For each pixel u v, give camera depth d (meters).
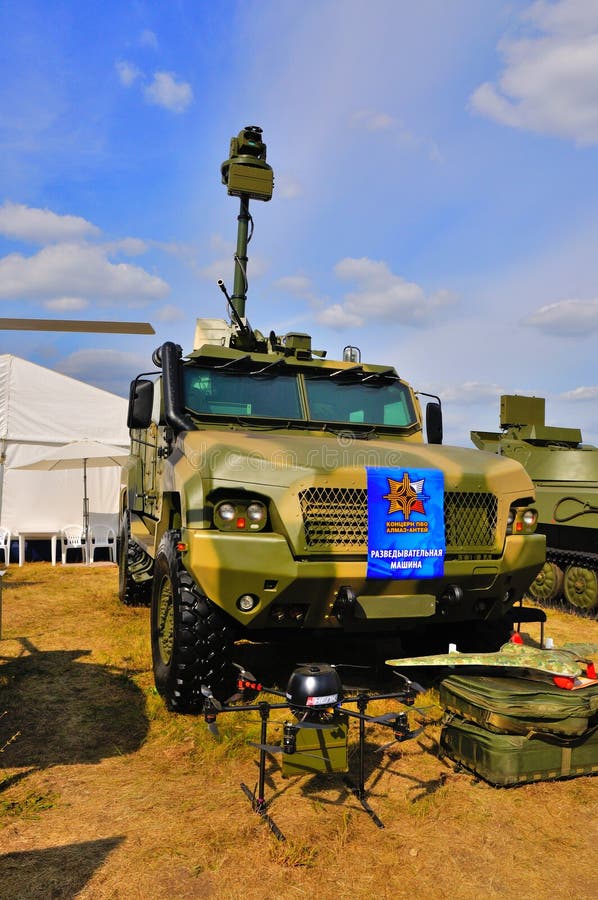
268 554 4.27
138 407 5.64
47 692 5.45
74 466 14.48
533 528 5.05
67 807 3.54
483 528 4.80
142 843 3.18
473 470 4.84
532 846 3.27
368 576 4.39
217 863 3.02
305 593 4.36
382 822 3.43
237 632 4.78
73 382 15.74
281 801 3.63
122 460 13.41
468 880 2.97
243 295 8.46
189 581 4.71
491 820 3.49
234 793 3.72
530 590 11.05
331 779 3.92
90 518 15.83
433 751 4.38
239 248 8.51
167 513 5.38
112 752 4.29
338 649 6.64
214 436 4.96
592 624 9.22
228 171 8.50
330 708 3.51
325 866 3.04
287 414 5.91
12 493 15.32
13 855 3.08
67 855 3.08
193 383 5.84
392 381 6.53
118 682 5.70
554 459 11.36
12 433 15.16
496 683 4.15
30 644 7.00
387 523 4.46
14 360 15.36
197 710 4.84
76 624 8.01
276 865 3.03
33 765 4.09
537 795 3.77
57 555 15.59
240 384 5.98
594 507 9.95
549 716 3.82
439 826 3.42
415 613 4.53
